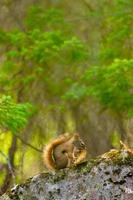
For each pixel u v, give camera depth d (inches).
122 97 611.5
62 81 759.1
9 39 709.3
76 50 671.1
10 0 854.5
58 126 742.5
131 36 714.8
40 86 751.1
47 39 668.1
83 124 767.7
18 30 717.3
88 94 647.1
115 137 733.3
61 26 786.8
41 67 712.4
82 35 834.8
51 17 761.0
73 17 830.5
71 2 876.0
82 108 775.7
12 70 719.1
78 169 336.8
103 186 331.6
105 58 701.9
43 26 765.3
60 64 719.1
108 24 770.8
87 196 331.9
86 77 643.5
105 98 617.9
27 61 717.3
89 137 750.5
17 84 714.8
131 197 327.6
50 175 339.9
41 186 339.9
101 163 334.6
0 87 703.1
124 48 725.9
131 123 637.9
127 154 334.0
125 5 711.1
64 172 338.6
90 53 746.8
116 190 329.7
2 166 641.0
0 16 852.6
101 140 745.0
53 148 345.1
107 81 621.9
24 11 850.1
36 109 670.5
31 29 764.6
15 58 746.2
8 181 485.1
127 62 589.0
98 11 795.4
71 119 776.9
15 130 452.4
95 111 765.9
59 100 770.8
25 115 461.7
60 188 336.8
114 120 722.2
